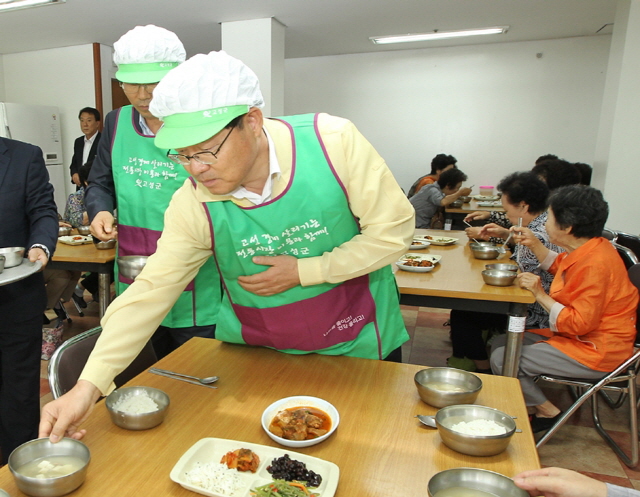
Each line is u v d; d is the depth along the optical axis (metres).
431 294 2.06
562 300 2.05
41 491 0.84
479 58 6.70
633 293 2.00
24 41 6.30
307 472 0.89
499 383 1.28
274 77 5.37
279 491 0.84
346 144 1.20
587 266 1.95
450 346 3.55
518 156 6.81
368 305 1.39
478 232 2.98
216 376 1.29
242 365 1.37
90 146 5.61
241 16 5.13
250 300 1.33
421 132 7.15
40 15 5.12
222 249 1.26
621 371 1.99
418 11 5.03
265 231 1.23
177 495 0.87
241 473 0.92
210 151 0.97
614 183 4.38
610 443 2.29
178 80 0.93
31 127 6.31
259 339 1.39
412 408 1.15
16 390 1.92
